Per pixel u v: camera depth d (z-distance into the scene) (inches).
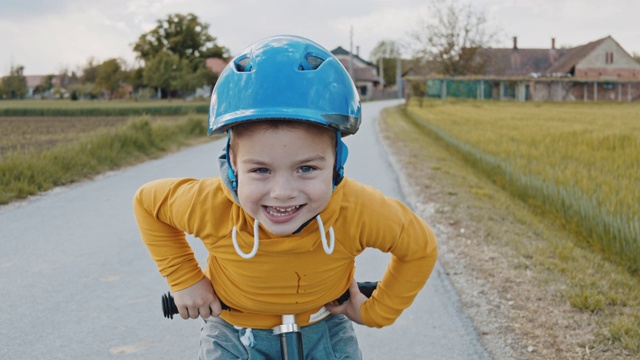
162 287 203.2
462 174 455.8
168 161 543.8
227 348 87.1
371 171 464.1
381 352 155.2
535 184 347.3
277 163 69.2
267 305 83.4
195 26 3548.2
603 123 840.3
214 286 87.6
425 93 2561.5
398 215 81.0
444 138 709.3
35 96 3917.3
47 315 180.1
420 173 449.4
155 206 84.1
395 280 86.3
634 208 251.3
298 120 67.4
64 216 309.4
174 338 164.9
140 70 3425.2
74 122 1210.6
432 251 84.7
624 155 461.1
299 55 69.7
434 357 150.6
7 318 177.9
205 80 3346.5
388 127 1018.7
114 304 188.5
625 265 220.5
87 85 3408.0
